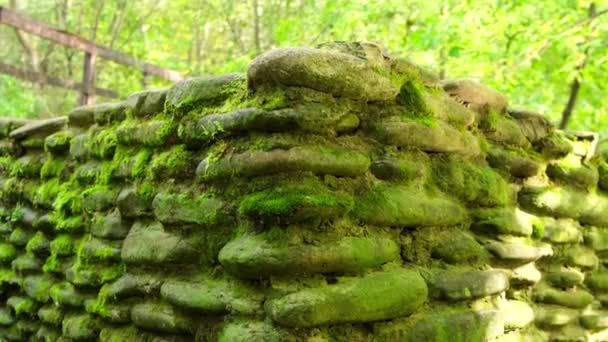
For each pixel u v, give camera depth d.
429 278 2.15
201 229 2.08
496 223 2.47
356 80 1.98
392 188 2.10
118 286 2.28
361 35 7.22
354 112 2.07
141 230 2.29
